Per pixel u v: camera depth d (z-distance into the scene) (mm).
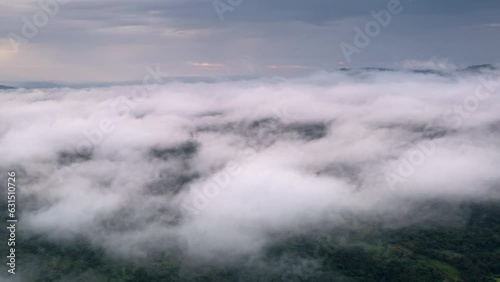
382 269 99625
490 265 99375
